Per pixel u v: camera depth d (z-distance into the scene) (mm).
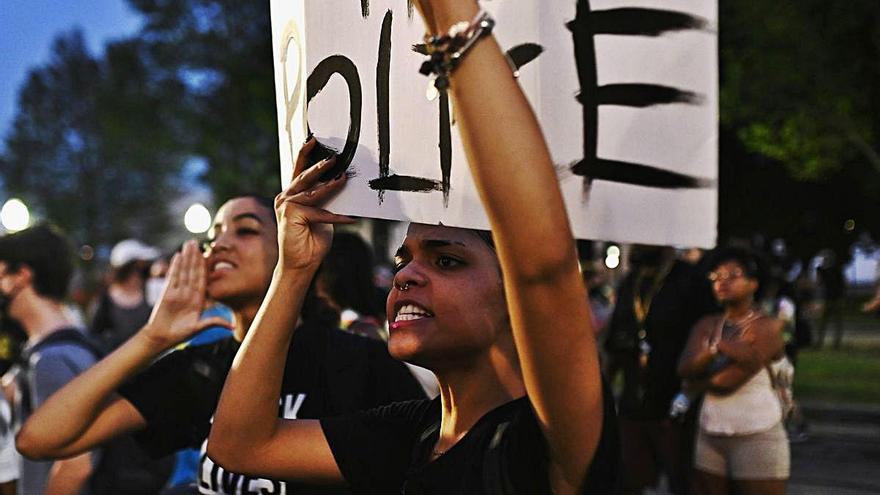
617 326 7234
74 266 4328
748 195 29984
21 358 4098
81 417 2764
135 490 4438
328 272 4355
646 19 1649
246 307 3061
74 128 82062
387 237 25750
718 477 5719
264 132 36969
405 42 1706
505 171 1352
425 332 1793
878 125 18141
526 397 1779
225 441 2027
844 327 28406
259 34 38125
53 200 80250
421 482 1787
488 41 1374
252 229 3043
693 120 1645
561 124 1625
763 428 5566
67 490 3689
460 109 1376
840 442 11586
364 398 2865
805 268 30078
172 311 2787
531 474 1626
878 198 26375
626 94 1644
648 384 6918
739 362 5582
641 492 7125
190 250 2848
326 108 1850
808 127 17109
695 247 1641
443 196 1658
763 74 16781
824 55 16469
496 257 1810
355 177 1800
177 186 77500
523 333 1440
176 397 2912
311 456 2037
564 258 1379
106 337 7918
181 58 38969
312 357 2875
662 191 1644
